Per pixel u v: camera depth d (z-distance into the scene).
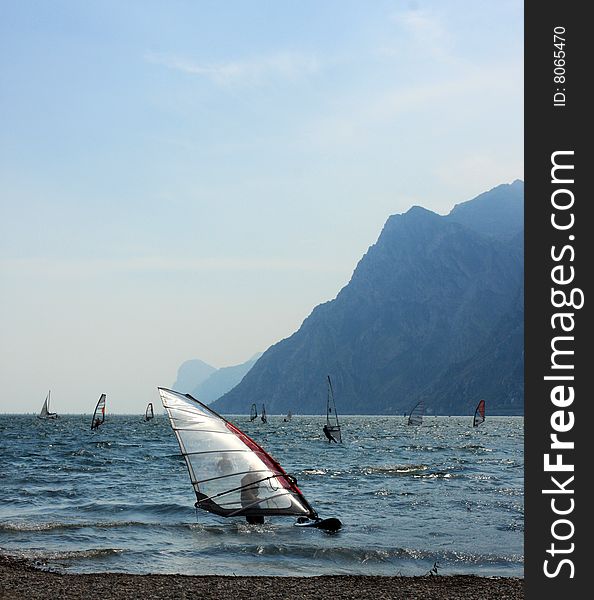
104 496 29.67
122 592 13.94
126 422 177.62
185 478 37.56
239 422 190.25
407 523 23.33
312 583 15.05
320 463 49.12
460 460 53.75
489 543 20.12
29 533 20.61
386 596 14.10
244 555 18.17
